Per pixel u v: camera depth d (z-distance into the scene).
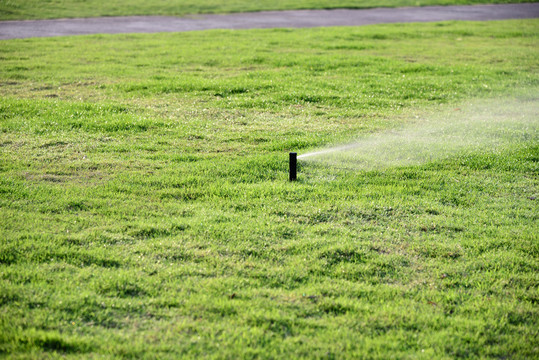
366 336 5.04
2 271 5.80
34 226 6.93
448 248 6.75
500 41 24.61
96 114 12.44
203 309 5.32
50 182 8.52
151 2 39.22
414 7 38.50
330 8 37.81
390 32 26.47
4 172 8.81
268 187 8.46
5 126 11.28
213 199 8.05
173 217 7.42
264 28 28.58
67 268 5.97
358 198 8.21
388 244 6.81
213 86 15.32
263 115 12.90
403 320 5.30
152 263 6.16
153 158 9.86
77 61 19.06
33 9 33.88
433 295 5.75
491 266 6.38
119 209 7.57
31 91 14.76
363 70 18.16
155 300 5.43
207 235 6.88
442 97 14.95
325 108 13.70
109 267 6.08
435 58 20.56
